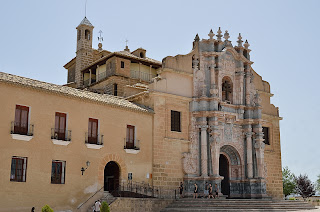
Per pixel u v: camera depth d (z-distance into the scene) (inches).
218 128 1648.6
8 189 1101.7
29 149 1165.1
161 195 1482.5
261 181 1708.9
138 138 1464.1
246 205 1402.6
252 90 1861.5
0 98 1126.4
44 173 1187.9
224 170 1795.0
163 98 1568.7
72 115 1289.4
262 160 1747.0
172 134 1568.7
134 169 1428.4
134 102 1632.6
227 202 1429.6
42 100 1221.1
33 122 1187.9
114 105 1400.1
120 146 1402.6
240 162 1754.4
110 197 1317.7
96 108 1359.5
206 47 1752.0
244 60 1829.5
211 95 1680.6
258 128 1768.0
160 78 1599.4
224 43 1803.6
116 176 1408.7
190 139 1614.2
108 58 1963.6
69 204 1230.3
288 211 1376.7
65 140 1251.8
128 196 1364.4
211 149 1621.6
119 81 1898.4
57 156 1227.9
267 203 1451.8
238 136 1758.1
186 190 1556.3
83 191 1273.4
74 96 1293.1
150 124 1517.0
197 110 1652.3
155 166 1489.9
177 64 1640.0
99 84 1999.3
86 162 1296.8
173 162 1546.5
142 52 2107.5
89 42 2174.0
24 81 1208.8
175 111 1610.5
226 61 1782.7
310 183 3206.2
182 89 1642.5
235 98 1790.1
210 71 1720.0
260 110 1795.0
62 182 1232.2
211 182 1588.3
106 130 1371.8
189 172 1577.3
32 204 1145.4
